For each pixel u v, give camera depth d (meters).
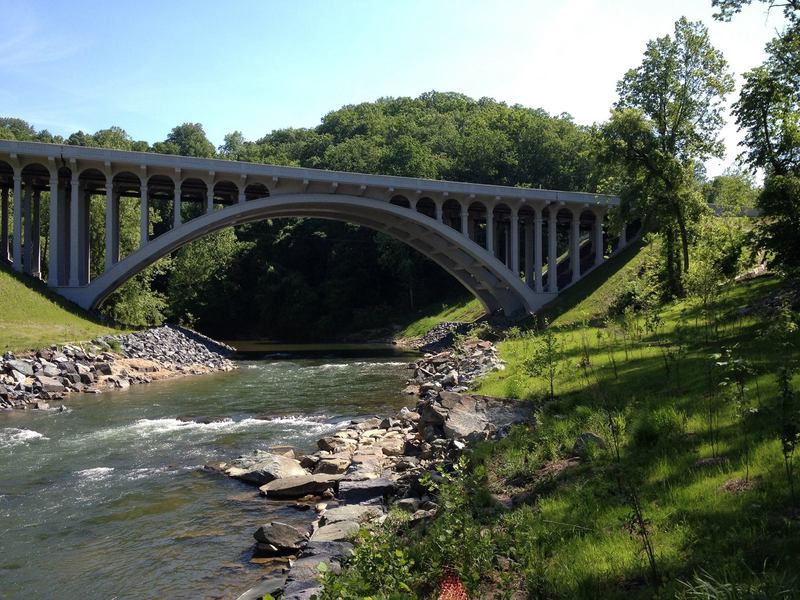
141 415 19.80
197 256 75.31
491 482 8.70
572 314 38.00
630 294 29.80
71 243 33.44
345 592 4.96
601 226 45.41
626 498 6.39
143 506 10.87
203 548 8.89
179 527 9.80
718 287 18.97
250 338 77.12
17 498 11.36
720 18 21.38
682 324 17.94
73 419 18.98
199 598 7.32
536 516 6.73
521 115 67.56
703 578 4.52
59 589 7.67
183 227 35.12
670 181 29.69
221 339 76.38
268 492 11.37
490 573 5.82
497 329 43.06
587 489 6.98
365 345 61.38
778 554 4.58
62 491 11.79
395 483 10.75
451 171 66.69
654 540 5.39
